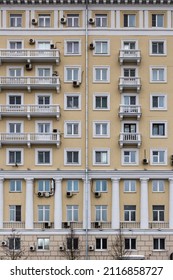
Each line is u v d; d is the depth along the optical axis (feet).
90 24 216.13
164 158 211.00
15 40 215.72
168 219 207.62
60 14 216.13
